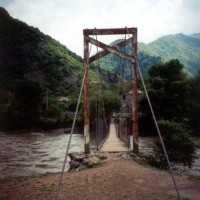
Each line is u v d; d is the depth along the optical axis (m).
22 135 66.19
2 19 163.38
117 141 27.22
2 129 75.31
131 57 18.36
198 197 9.34
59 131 79.81
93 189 10.29
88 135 18.73
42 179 12.84
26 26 173.50
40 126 80.56
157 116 57.75
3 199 9.86
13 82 123.56
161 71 63.56
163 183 11.16
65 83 153.25
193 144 20.45
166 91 58.78
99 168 14.33
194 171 18.39
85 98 18.59
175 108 57.22
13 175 20.17
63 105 105.06
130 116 22.02
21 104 79.06
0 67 141.25
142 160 17.77
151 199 9.09
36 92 80.38
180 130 20.47
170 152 19.22
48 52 168.12
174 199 9.08
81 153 19.09
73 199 9.28
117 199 9.15
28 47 162.12
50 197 9.61
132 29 18.31
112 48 18.44
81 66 185.25
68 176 12.86
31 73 149.75
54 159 29.27
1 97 92.00
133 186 10.59
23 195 10.14
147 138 53.12
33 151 36.62
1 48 150.75
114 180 11.41
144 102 58.41
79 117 76.56
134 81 18.45
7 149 38.84
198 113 53.97
